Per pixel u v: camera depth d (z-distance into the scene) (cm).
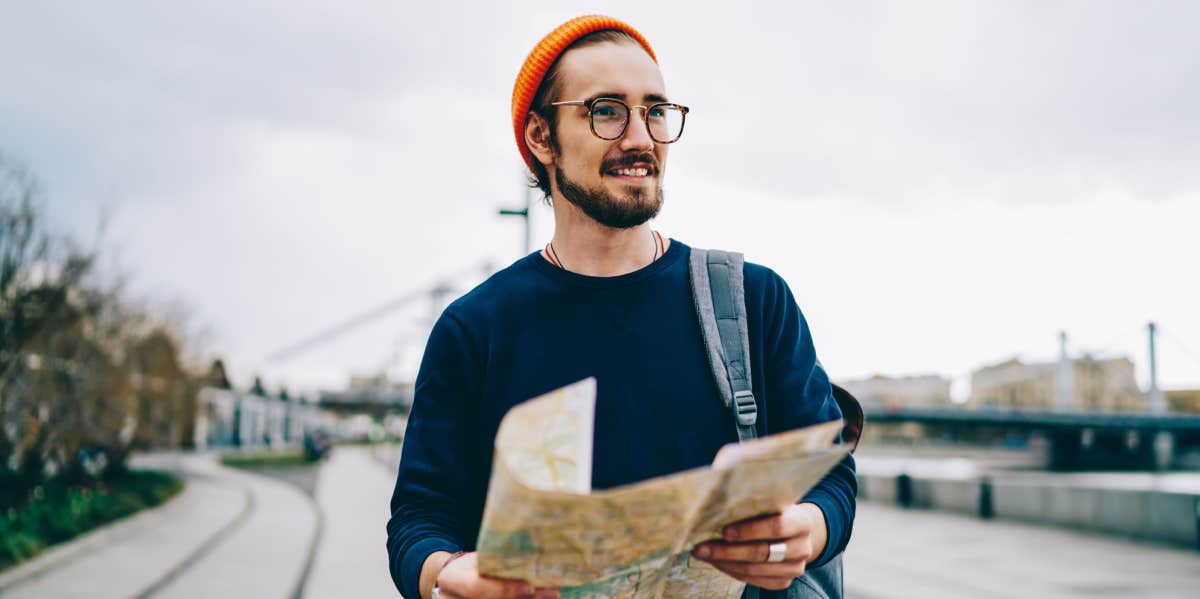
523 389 126
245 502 1914
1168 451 6425
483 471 129
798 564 99
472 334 132
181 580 859
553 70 131
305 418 9038
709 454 123
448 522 124
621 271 136
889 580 914
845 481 124
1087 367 9450
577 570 91
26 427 1239
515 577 91
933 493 1820
